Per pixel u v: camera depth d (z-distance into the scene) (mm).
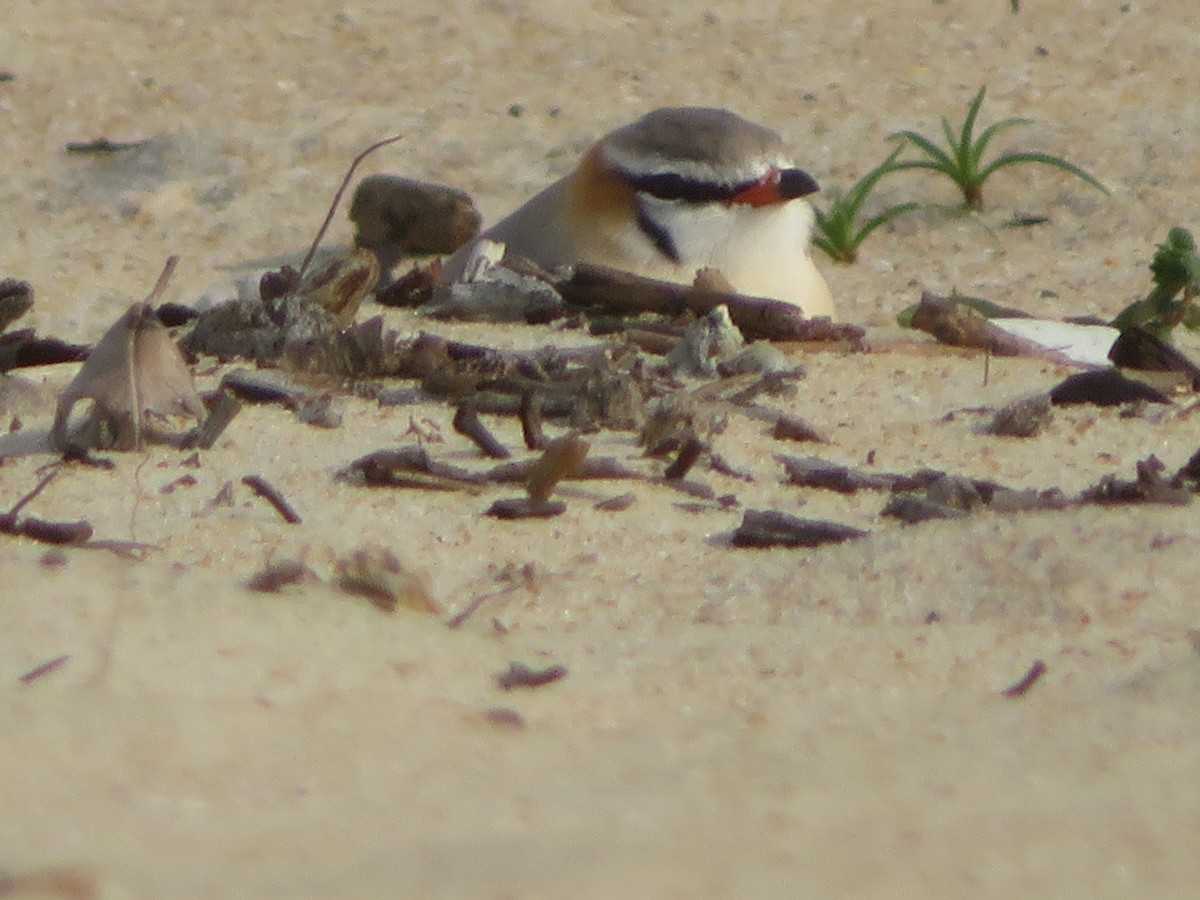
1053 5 20641
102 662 5867
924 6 20859
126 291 14664
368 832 4617
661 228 12617
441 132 18000
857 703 6012
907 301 14523
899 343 11789
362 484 8453
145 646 6055
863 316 14062
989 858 4414
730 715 5863
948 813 4820
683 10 20922
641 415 9594
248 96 18828
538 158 17438
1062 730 5660
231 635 6242
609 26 20547
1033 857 4438
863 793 5000
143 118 18391
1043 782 5129
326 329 10609
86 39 20156
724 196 12492
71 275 15047
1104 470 9109
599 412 9578
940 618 7059
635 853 4355
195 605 6461
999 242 15891
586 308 11992
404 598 6875
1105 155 17156
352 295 11086
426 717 5668
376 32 20375
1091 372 10359
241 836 4559
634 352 10797
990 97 18547
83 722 5352
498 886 4078
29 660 5875
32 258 15469
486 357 10305
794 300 12836
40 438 9023
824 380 10711
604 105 18516
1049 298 14609
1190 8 20438
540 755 5375
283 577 6840
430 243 15539
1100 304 14445
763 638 6727
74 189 17125
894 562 7453
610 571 7551
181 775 5020
